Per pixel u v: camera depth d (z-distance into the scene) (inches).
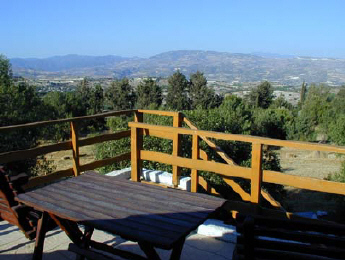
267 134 1269.7
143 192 120.8
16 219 124.9
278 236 93.0
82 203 110.0
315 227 92.9
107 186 127.3
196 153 176.4
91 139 204.1
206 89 1688.0
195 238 156.5
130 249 147.0
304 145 134.3
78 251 121.6
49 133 741.3
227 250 146.3
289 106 1977.1
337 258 88.4
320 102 1451.8
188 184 205.3
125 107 1663.4
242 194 194.2
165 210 104.0
